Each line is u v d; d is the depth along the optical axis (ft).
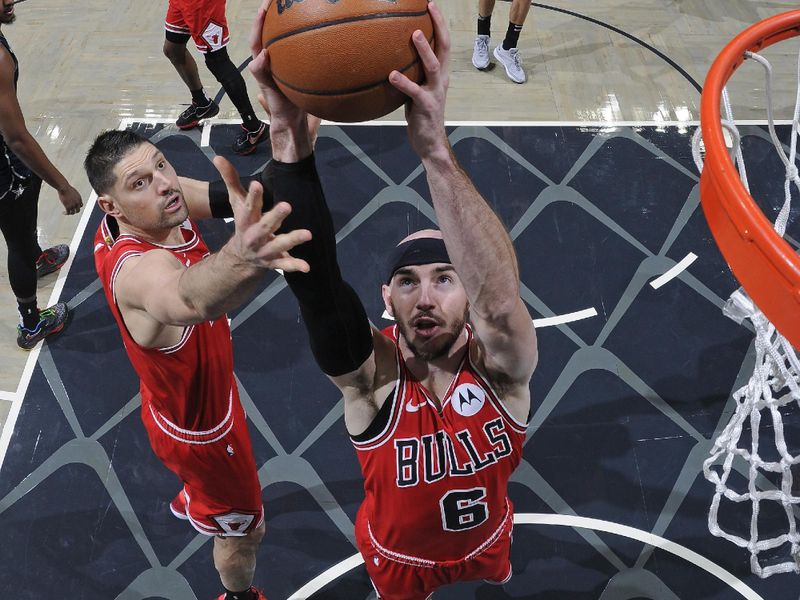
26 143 10.61
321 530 10.98
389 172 15.35
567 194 15.07
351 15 4.39
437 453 6.90
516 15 16.67
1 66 10.03
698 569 10.51
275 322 13.19
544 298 13.47
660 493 11.23
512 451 7.09
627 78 17.62
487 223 5.16
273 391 12.38
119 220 8.05
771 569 9.50
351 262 13.93
